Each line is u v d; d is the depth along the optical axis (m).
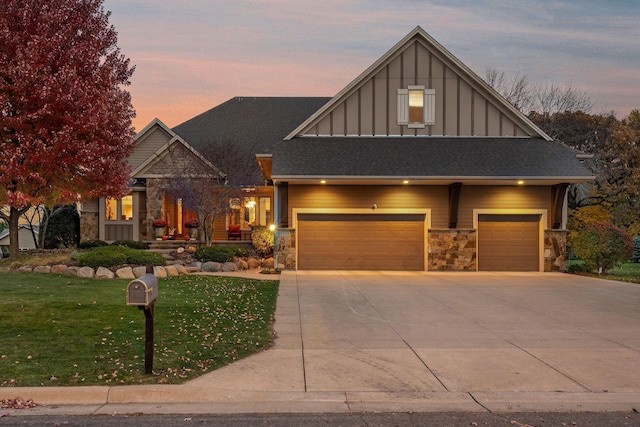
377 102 20.30
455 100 20.41
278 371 6.55
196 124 30.22
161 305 10.58
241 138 28.70
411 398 5.70
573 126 36.31
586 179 17.77
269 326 9.21
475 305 11.66
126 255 15.89
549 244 19.52
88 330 8.25
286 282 15.58
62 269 15.25
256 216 27.19
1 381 5.85
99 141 15.57
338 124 20.25
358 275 17.84
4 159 14.68
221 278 15.79
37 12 15.34
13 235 17.53
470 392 5.89
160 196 25.20
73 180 16.11
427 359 7.17
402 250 19.53
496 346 7.92
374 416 5.18
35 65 14.31
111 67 16.31
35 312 9.41
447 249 19.38
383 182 18.58
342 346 7.85
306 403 5.54
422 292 13.65
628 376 6.49
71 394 5.55
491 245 19.58
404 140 20.02
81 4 16.31
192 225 25.41
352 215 19.50
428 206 19.47
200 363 6.75
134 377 6.07
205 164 24.14
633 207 32.03
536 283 15.80
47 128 14.89
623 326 9.47
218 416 5.15
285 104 31.36
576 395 5.83
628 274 19.77
